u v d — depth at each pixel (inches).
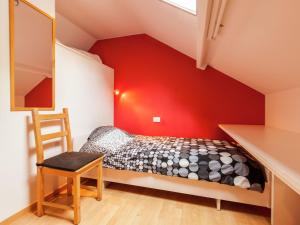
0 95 58.6
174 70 124.9
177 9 67.2
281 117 89.2
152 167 78.1
